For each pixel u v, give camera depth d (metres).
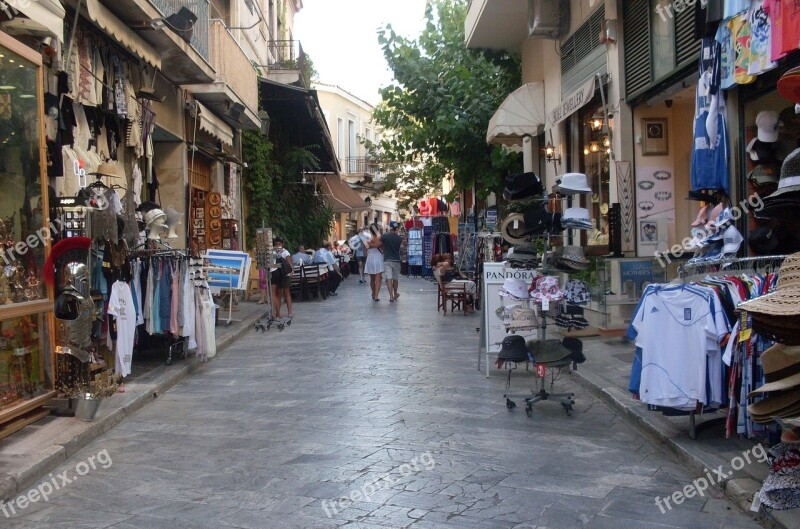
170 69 12.86
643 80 10.99
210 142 17.02
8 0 6.37
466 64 21.66
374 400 7.89
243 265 14.24
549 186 16.14
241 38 19.28
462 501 4.88
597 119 12.78
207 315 10.04
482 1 16.16
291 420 7.08
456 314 16.66
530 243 9.20
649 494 5.03
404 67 20.67
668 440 6.04
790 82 5.06
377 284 20.34
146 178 12.35
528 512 4.68
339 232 47.53
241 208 20.34
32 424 6.55
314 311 17.92
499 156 19.48
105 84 10.34
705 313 5.75
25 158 6.86
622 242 11.39
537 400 7.30
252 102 17.47
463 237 23.95
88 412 6.67
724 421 6.30
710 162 8.55
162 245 10.21
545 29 14.30
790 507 4.19
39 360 6.87
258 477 5.38
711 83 8.44
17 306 6.40
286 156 24.23
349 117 49.41
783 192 4.87
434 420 7.03
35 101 6.99
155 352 10.71
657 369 5.92
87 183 9.45
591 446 6.19
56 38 7.61
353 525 4.47
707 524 4.50
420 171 38.38
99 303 7.98
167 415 7.39
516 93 16.48
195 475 5.45
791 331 4.00
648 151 11.53
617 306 10.93
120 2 9.54
